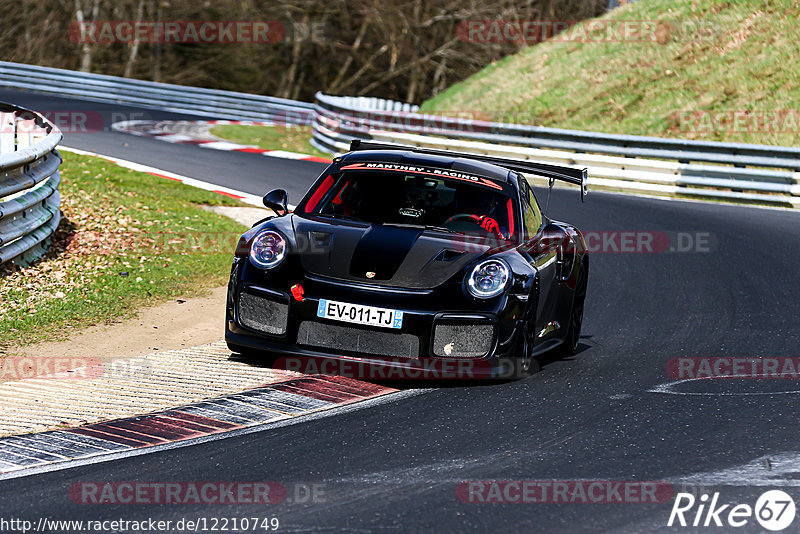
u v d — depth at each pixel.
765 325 30.69
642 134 85.00
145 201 45.84
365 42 162.50
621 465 16.88
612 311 32.84
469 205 24.61
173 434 17.95
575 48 103.19
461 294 21.31
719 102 85.00
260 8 156.25
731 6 96.50
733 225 50.56
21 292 28.47
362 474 15.97
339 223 23.67
